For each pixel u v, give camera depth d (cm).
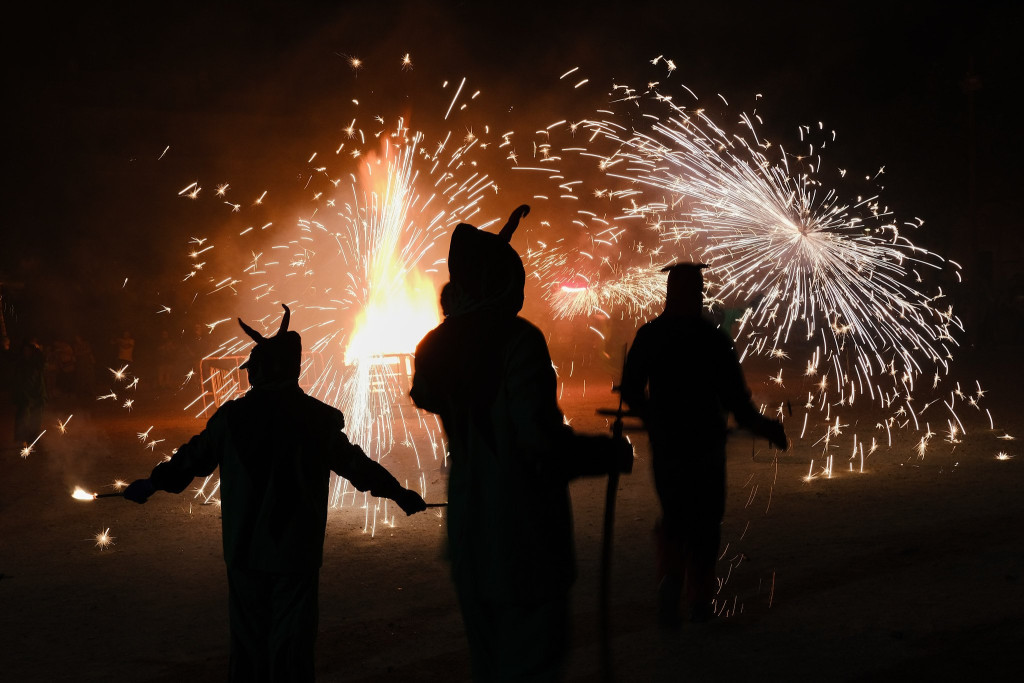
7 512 970
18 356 1491
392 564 720
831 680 468
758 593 611
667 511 529
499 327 336
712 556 539
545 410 322
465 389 334
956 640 513
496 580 328
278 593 415
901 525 773
